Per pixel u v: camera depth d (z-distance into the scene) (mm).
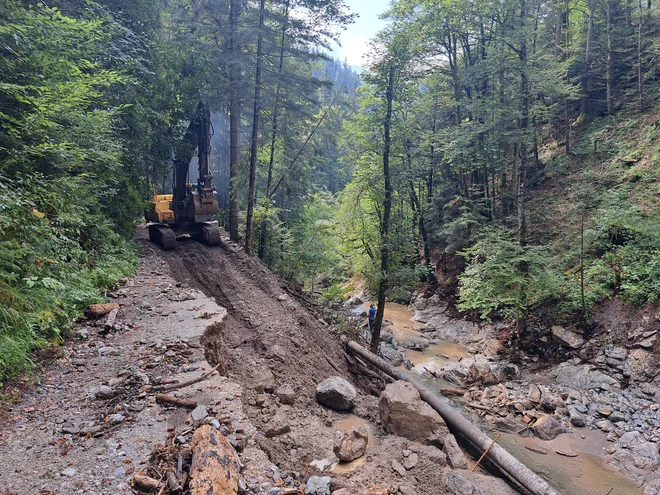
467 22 20531
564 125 24797
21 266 6941
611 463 9195
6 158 7602
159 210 17828
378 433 9086
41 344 6223
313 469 6547
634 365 12531
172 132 18734
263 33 15805
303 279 22734
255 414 7723
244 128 23469
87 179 10844
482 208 20906
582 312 14695
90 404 5141
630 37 24531
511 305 17609
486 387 13297
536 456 9508
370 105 17969
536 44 23016
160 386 5641
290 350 11320
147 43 15547
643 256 14594
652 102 20844
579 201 16578
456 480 6828
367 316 21281
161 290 10539
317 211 26672
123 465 4047
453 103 22328
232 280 14781
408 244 16891
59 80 9391
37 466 3934
